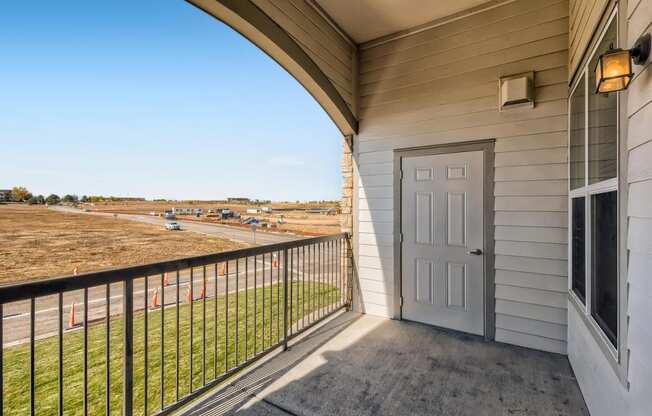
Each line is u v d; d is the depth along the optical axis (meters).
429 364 2.63
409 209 3.68
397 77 3.76
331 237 3.87
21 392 2.44
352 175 4.13
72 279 1.40
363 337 3.20
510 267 3.04
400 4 3.22
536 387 2.28
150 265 1.75
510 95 2.92
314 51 3.28
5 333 4.35
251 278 8.27
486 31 3.20
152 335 3.70
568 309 2.69
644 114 1.18
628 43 1.35
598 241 1.89
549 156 2.86
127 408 1.65
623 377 1.38
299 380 2.38
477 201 3.24
